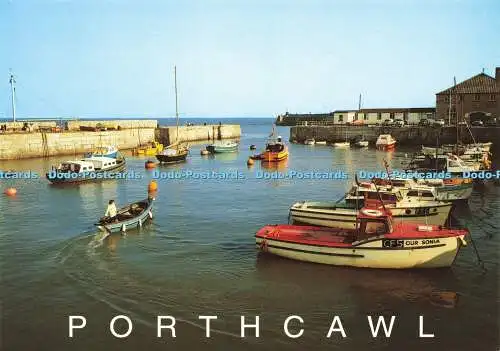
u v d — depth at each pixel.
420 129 78.69
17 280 17.58
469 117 77.25
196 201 33.19
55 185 41.75
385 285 16.91
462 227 24.48
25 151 64.19
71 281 17.50
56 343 13.20
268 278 17.67
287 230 20.77
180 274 18.19
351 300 15.79
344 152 73.62
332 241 18.94
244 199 33.84
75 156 68.44
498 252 20.28
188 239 23.02
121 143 81.00
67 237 23.52
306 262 19.00
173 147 72.75
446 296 16.05
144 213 26.05
